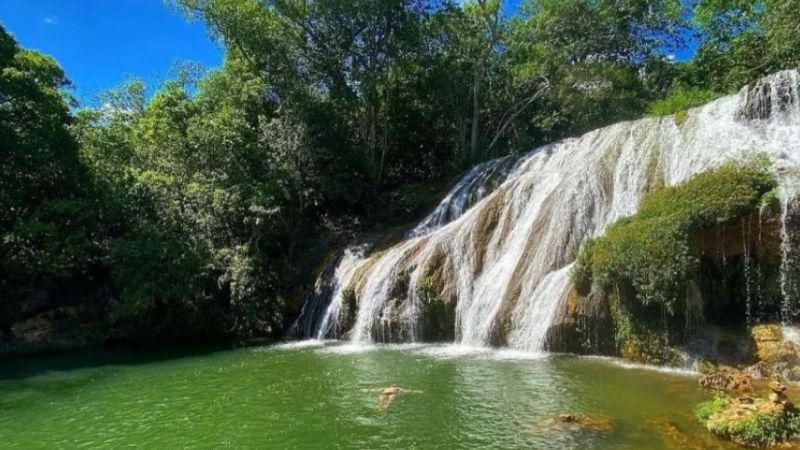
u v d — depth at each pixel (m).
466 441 9.64
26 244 26.16
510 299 18.06
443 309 19.81
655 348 14.23
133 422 12.48
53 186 28.22
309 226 30.62
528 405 11.27
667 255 13.73
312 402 12.77
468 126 41.50
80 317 26.31
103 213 27.36
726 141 16.84
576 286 15.98
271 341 23.53
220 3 34.19
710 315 14.52
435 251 21.02
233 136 28.11
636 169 18.34
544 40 41.38
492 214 21.38
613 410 10.66
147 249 24.70
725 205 13.70
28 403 14.83
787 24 27.09
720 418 9.46
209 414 12.59
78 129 31.06
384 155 35.91
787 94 16.95
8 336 24.36
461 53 39.22
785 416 9.17
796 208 13.19
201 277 25.08
